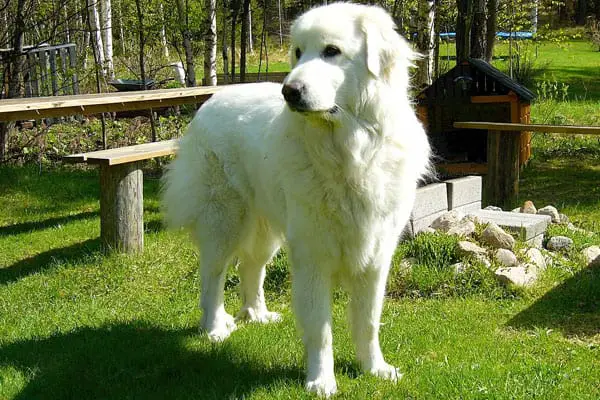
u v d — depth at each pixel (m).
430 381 3.52
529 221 6.11
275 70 24.34
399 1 12.74
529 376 3.54
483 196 8.41
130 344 4.25
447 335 4.28
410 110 3.54
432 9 10.63
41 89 13.73
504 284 5.11
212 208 4.35
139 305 5.15
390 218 3.46
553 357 3.91
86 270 5.95
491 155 8.12
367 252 3.45
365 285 3.59
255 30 28.72
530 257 5.50
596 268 5.48
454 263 5.42
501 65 20.02
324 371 3.54
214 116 4.38
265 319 4.71
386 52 3.29
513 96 9.42
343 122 3.22
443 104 9.88
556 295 4.96
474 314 4.68
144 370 3.90
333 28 3.21
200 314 4.86
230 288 5.50
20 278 5.86
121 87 13.58
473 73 9.73
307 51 3.29
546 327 4.43
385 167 3.39
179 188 4.50
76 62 14.64
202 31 13.89
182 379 3.73
